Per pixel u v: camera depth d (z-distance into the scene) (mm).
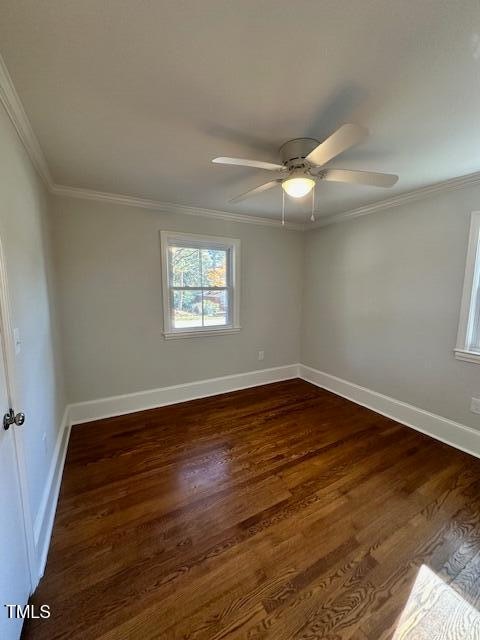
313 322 3984
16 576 1088
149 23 955
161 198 2838
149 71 1164
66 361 2742
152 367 3180
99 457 2279
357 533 1581
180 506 1771
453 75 1187
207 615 1186
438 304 2553
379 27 973
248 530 1598
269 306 3898
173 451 2361
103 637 1111
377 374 3133
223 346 3615
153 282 3076
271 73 1181
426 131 1614
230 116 1477
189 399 3432
